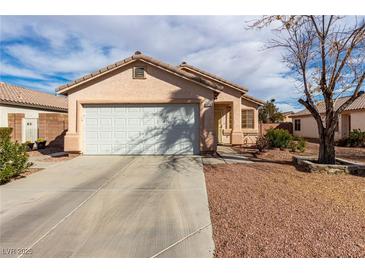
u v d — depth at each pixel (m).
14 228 4.09
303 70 9.05
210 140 11.60
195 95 11.62
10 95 18.53
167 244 3.54
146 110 11.73
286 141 14.41
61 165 9.51
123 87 11.63
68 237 3.77
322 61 8.53
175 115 11.71
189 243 3.55
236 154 12.45
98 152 11.74
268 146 14.41
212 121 11.62
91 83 11.63
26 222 4.32
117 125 11.72
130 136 11.73
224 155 11.99
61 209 4.95
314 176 7.59
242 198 5.46
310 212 4.58
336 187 6.34
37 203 5.32
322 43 8.42
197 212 4.72
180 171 8.37
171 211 4.79
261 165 9.41
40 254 3.33
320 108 19.02
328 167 7.99
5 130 14.13
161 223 4.24
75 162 10.05
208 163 9.79
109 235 3.83
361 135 18.38
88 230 4.00
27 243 3.60
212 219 4.36
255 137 17.47
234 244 3.48
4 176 6.82
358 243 3.42
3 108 17.03
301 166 9.06
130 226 4.14
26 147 8.26
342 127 22.11
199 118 11.66
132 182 7.04
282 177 7.46
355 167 7.91
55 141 16.70
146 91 11.64
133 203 5.29
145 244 3.55
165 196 5.75
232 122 15.90
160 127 11.72
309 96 8.99
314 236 3.63
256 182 6.88
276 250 3.30
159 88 11.63
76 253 3.35
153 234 3.84
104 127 11.73
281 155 12.16
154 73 11.66
